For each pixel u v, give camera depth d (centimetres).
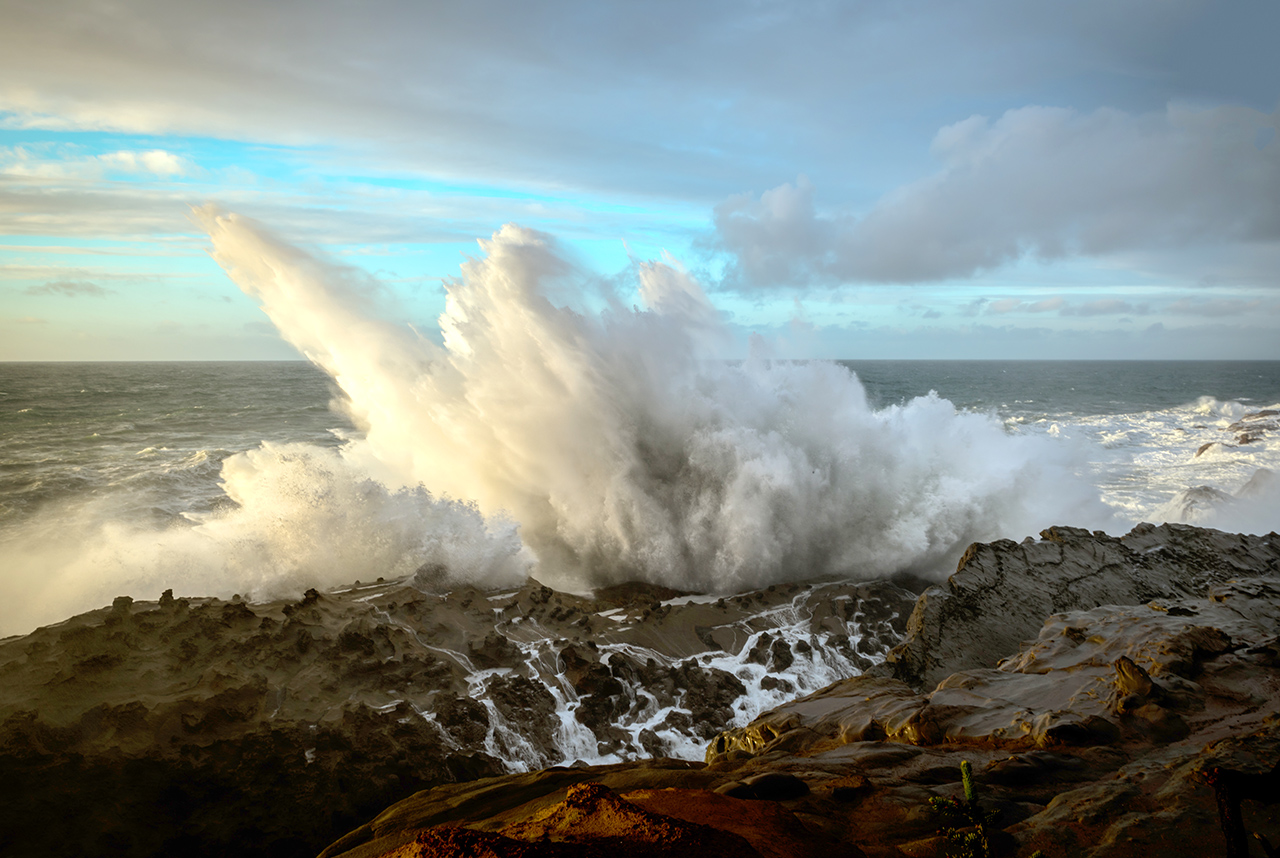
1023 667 590
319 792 638
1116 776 369
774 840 295
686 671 936
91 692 696
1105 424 3906
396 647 877
